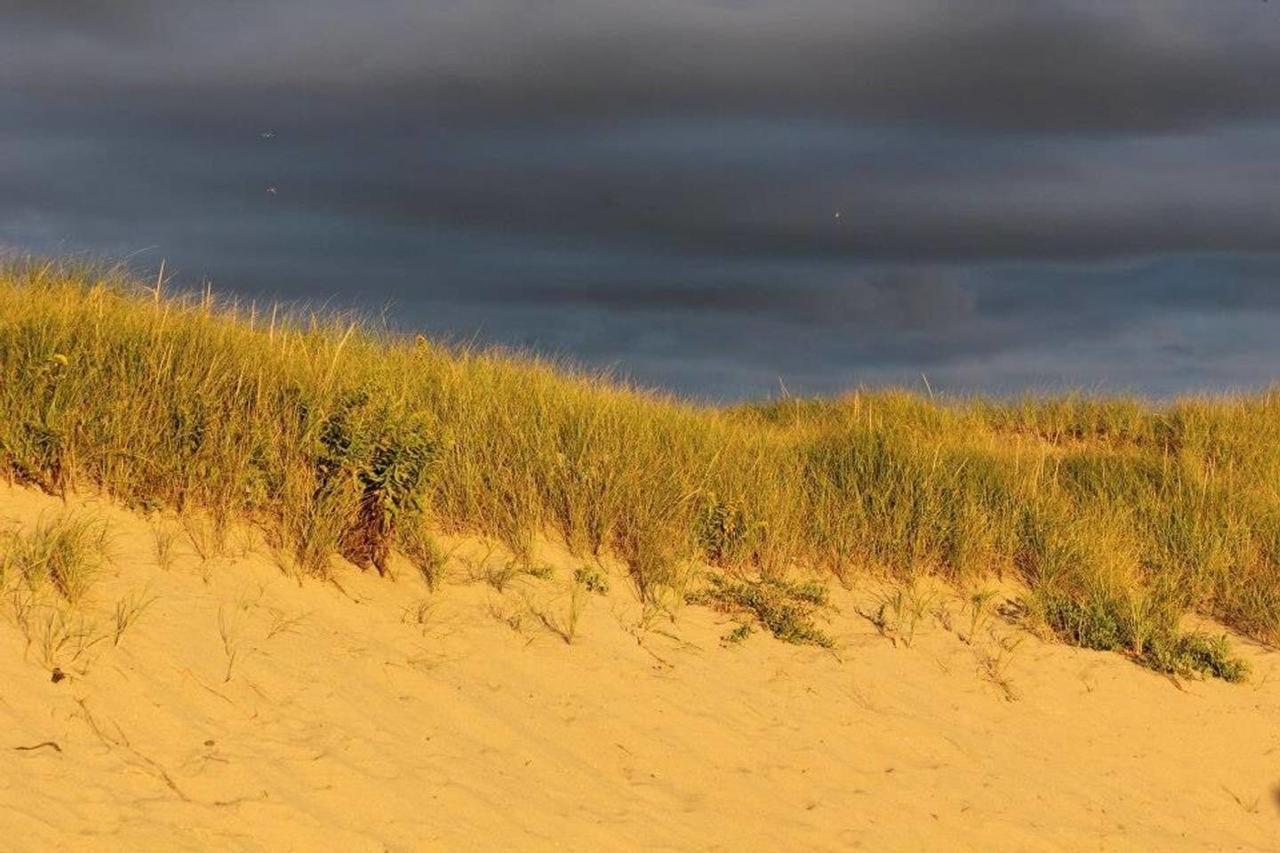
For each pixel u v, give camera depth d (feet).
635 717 26.35
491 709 25.02
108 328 31.45
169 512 27.61
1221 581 39.47
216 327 34.06
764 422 60.85
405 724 23.45
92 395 28.71
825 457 41.55
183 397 29.35
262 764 20.57
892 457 41.50
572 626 28.71
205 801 19.20
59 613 22.50
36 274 37.93
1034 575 38.32
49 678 20.76
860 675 31.04
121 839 17.54
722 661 30.04
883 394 63.16
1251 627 37.76
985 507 39.70
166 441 28.53
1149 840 26.20
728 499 36.17
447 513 32.09
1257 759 30.99
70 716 20.07
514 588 30.17
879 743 28.12
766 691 29.14
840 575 36.27
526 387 39.83
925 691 31.01
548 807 22.08
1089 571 38.04
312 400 30.68
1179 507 42.32
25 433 26.91
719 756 25.81
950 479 40.22
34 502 26.05
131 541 26.03
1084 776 28.60
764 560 35.60
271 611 25.66
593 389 42.68
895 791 26.03
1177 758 30.37
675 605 31.91
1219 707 32.99
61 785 18.35
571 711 25.89
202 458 28.32
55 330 30.17
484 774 22.56
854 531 37.27
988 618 35.55
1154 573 39.58
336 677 24.13
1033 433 61.21
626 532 33.88
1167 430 58.80
